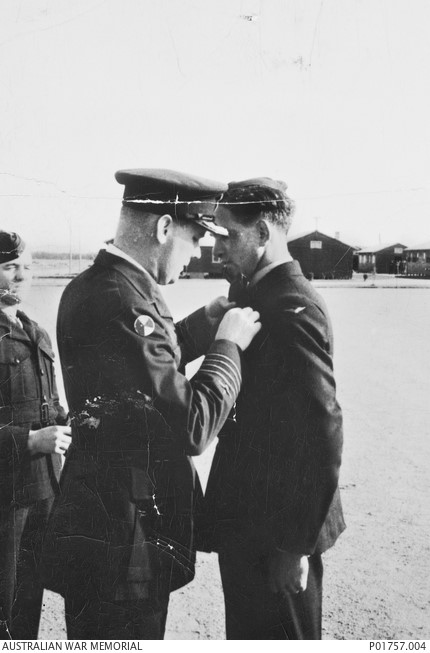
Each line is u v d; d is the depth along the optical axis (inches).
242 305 52.0
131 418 49.3
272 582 53.3
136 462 51.9
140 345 47.3
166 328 49.6
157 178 49.6
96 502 53.1
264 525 52.6
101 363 48.4
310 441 49.1
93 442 51.8
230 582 55.9
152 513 53.6
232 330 49.3
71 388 50.8
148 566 54.2
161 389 47.3
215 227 51.6
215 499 54.7
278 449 50.6
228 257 51.9
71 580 54.6
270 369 49.5
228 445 53.3
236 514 53.7
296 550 51.1
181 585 56.6
